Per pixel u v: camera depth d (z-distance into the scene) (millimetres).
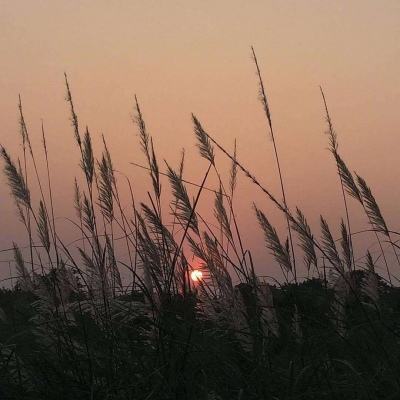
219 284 18000
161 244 18094
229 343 17656
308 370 16188
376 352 16688
